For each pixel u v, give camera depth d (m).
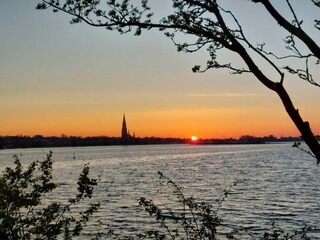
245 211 41.59
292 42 4.68
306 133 4.49
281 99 4.68
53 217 8.68
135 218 38.00
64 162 173.12
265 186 66.06
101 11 5.43
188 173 99.56
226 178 83.56
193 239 7.99
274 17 4.52
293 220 36.75
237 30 4.89
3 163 172.00
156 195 52.41
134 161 173.50
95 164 154.38
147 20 5.46
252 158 178.12
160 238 8.34
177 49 5.39
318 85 4.64
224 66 5.08
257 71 4.77
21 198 8.25
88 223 35.50
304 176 84.19
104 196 56.72
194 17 5.15
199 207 8.23
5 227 7.72
